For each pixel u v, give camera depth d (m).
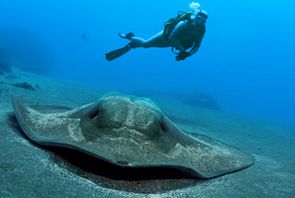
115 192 2.69
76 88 12.57
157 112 3.46
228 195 3.09
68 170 2.87
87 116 3.32
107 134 3.01
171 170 3.23
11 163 2.75
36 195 2.35
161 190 2.89
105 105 3.32
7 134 3.42
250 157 4.44
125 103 3.37
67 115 3.43
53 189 2.50
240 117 14.97
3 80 10.23
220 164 3.59
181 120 9.15
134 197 2.69
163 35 8.29
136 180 2.92
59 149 3.14
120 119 3.15
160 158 2.91
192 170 3.00
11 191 2.31
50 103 7.12
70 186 2.62
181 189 3.00
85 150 2.71
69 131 3.07
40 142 2.93
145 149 2.94
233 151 4.34
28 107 3.90
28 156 2.96
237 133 8.21
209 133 7.27
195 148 3.51
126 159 2.70
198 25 7.63
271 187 3.55
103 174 2.89
